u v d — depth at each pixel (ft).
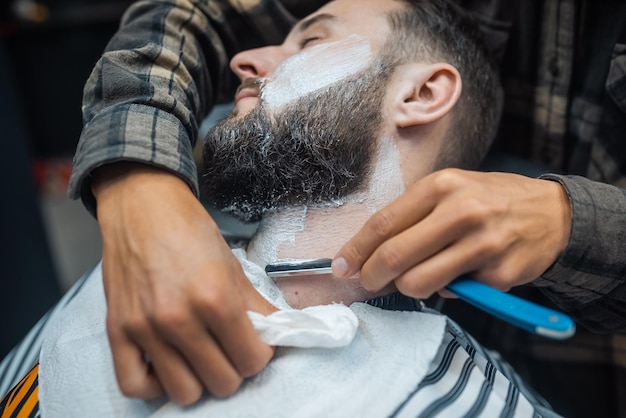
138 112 1.81
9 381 2.20
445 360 1.75
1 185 3.67
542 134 2.62
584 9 2.35
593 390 2.84
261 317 1.53
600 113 2.42
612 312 1.95
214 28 2.53
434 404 1.60
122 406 1.59
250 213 2.03
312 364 1.57
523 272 1.55
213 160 1.93
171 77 2.09
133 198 1.60
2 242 3.72
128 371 1.43
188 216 1.54
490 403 1.68
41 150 6.75
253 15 2.56
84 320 1.85
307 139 1.87
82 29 6.08
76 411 1.62
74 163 1.74
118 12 5.96
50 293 4.15
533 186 1.65
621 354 2.74
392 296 1.87
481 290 1.49
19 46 6.08
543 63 2.51
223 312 1.38
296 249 1.92
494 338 2.87
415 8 2.17
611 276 1.74
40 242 4.00
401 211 1.53
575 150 2.56
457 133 2.16
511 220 1.52
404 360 1.63
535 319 1.35
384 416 1.52
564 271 1.68
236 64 2.13
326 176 1.88
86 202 1.80
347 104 1.92
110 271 1.52
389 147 1.97
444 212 1.47
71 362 1.72
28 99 6.41
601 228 1.66
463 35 2.28
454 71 2.02
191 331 1.37
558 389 2.89
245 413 1.50
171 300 1.37
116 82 1.93
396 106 1.98
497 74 2.50
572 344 2.80
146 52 2.11
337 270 1.63
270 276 1.85
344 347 1.62
